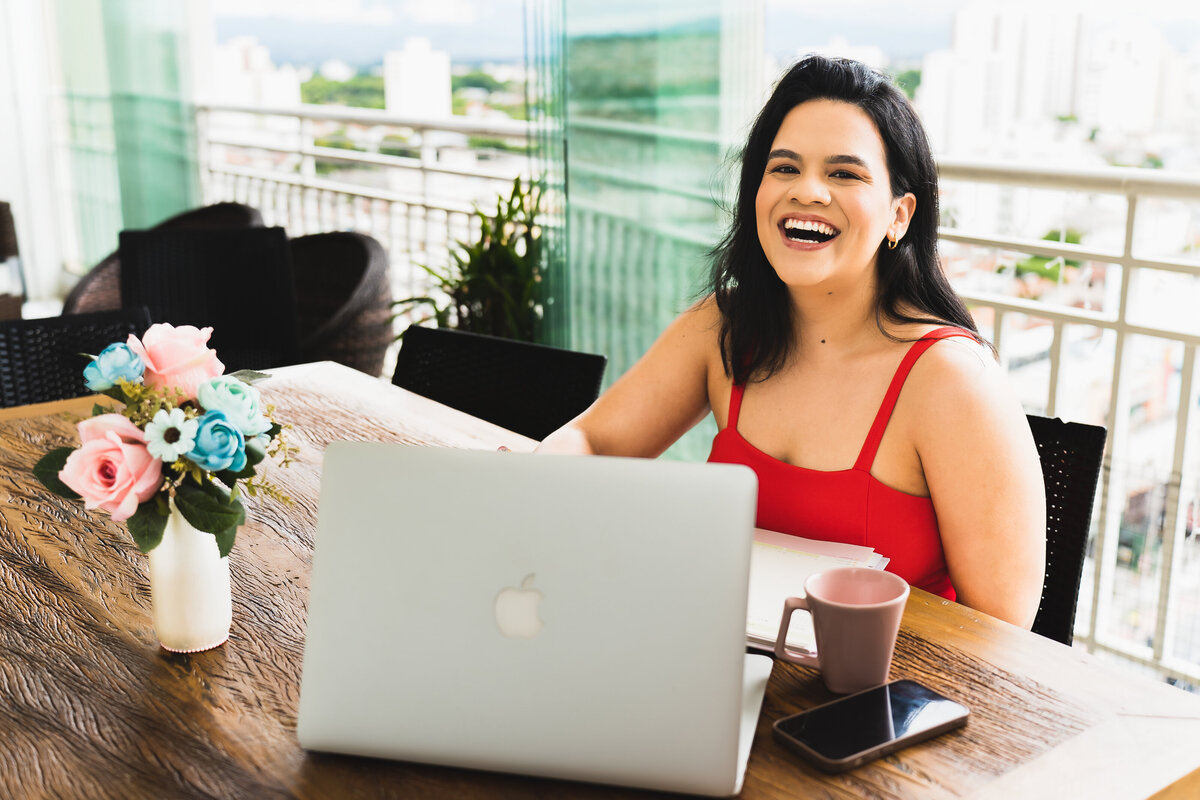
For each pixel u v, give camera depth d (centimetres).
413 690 91
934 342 134
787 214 134
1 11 606
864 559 126
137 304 298
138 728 98
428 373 212
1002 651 110
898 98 135
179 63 516
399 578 91
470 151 409
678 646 86
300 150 486
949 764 91
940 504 132
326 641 93
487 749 90
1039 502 131
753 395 147
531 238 329
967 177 225
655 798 88
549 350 197
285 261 300
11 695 104
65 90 604
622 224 305
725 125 279
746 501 85
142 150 544
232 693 104
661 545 86
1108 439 213
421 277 441
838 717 96
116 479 98
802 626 110
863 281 138
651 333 306
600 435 161
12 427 184
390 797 88
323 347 311
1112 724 97
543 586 88
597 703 88
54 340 227
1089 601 222
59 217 646
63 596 124
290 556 133
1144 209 201
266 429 110
